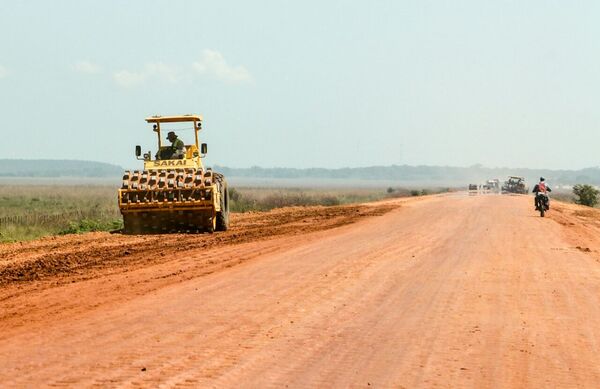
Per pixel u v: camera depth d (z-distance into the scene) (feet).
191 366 52.80
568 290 88.22
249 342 60.44
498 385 48.98
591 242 152.97
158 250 133.90
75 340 61.31
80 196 557.74
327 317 70.85
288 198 445.78
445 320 69.97
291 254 122.93
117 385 47.88
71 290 88.79
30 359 55.06
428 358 55.72
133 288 89.20
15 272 107.24
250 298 81.00
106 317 71.05
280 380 49.52
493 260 116.26
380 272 101.30
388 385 48.73
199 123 189.26
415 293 84.89
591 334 64.64
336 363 54.03
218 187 175.52
